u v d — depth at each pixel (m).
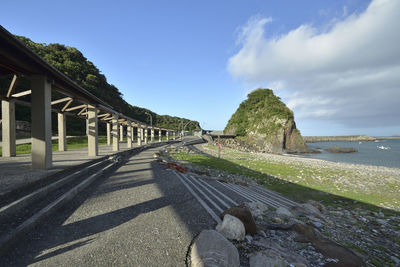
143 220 4.26
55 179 6.17
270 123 90.44
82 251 2.97
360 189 14.03
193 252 2.91
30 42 56.56
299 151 70.50
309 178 16.98
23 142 19.44
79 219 4.20
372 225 7.36
